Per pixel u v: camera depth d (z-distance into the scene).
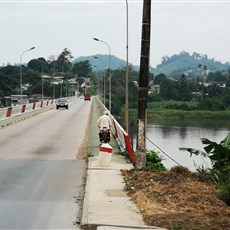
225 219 8.97
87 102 99.94
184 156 37.19
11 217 9.62
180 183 12.17
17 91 123.75
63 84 152.38
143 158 15.16
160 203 10.32
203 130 67.75
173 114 107.31
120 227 8.56
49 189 12.47
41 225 9.04
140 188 12.01
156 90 163.12
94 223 8.84
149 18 14.63
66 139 25.20
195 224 8.54
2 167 15.91
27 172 15.00
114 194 11.55
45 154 19.23
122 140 21.03
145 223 8.80
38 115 49.94
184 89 149.50
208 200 10.55
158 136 57.34
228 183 11.78
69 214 9.90
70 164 16.69
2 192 12.05
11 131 29.97
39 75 159.75
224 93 139.75
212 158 13.71
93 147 21.64
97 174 14.38
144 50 14.78
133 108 102.50
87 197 11.19
